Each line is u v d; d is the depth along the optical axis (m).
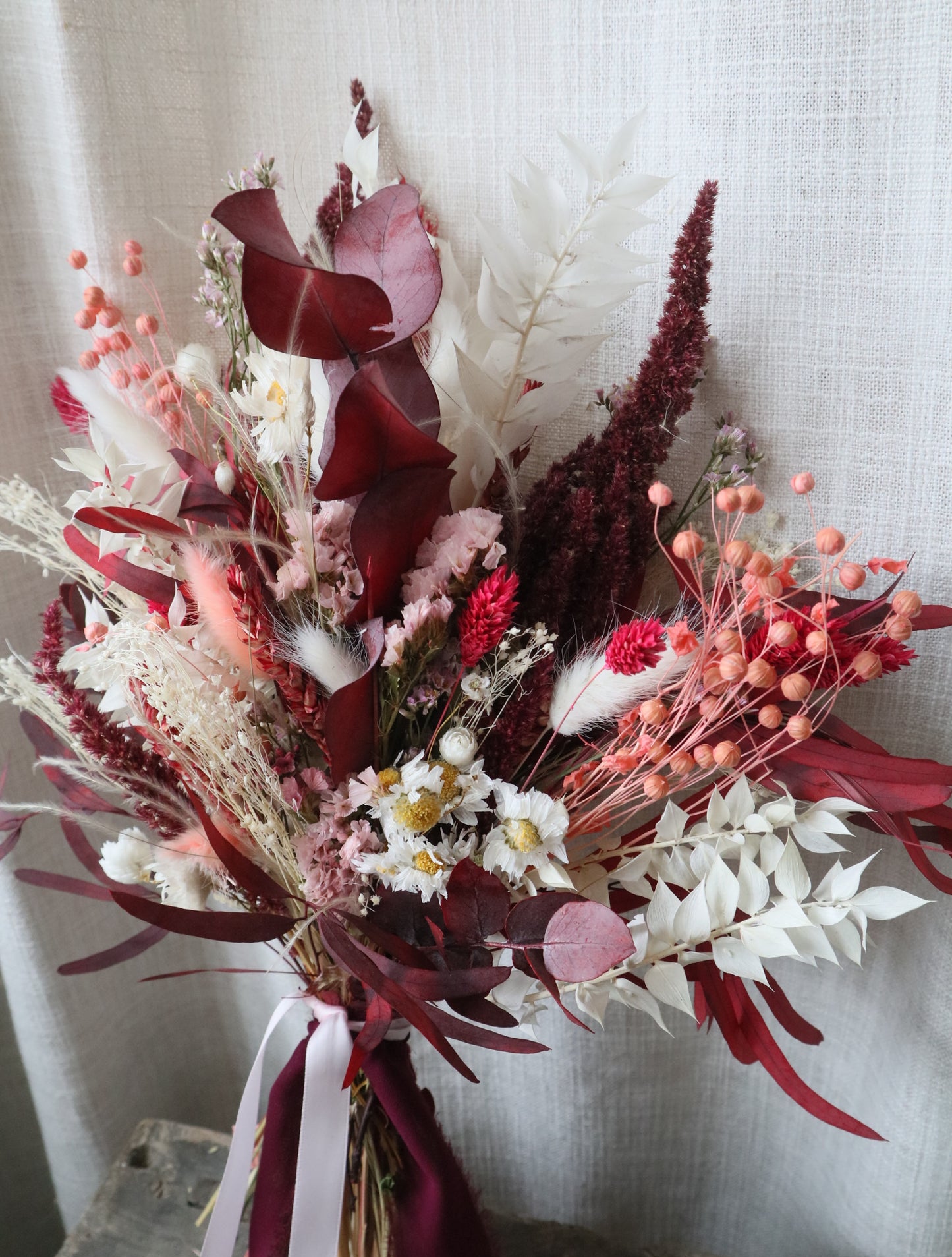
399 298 0.37
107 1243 0.57
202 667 0.37
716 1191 0.64
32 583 0.56
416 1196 0.46
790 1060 0.58
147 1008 0.69
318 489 0.35
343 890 0.38
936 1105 0.52
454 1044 0.63
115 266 0.49
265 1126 0.47
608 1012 0.59
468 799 0.36
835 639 0.35
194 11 0.49
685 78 0.42
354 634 0.37
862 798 0.37
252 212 0.34
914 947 0.51
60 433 0.54
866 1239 0.57
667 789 0.37
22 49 0.46
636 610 0.43
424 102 0.47
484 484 0.41
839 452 0.44
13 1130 0.74
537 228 0.36
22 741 0.57
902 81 0.38
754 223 0.42
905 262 0.41
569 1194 0.65
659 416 0.40
